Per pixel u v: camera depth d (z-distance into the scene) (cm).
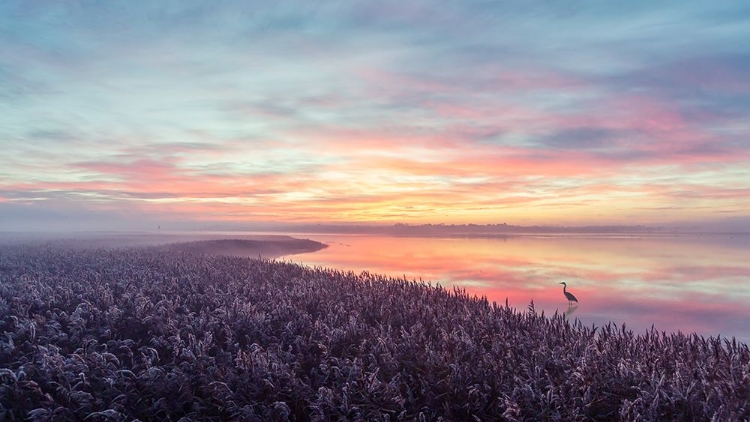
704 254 6331
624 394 810
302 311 1371
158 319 1232
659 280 3278
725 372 851
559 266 4388
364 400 810
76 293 1653
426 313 1359
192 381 889
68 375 851
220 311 1338
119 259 2898
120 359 1002
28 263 2611
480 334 1152
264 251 6544
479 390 825
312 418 780
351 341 1097
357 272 3691
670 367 909
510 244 10000
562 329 1203
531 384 825
